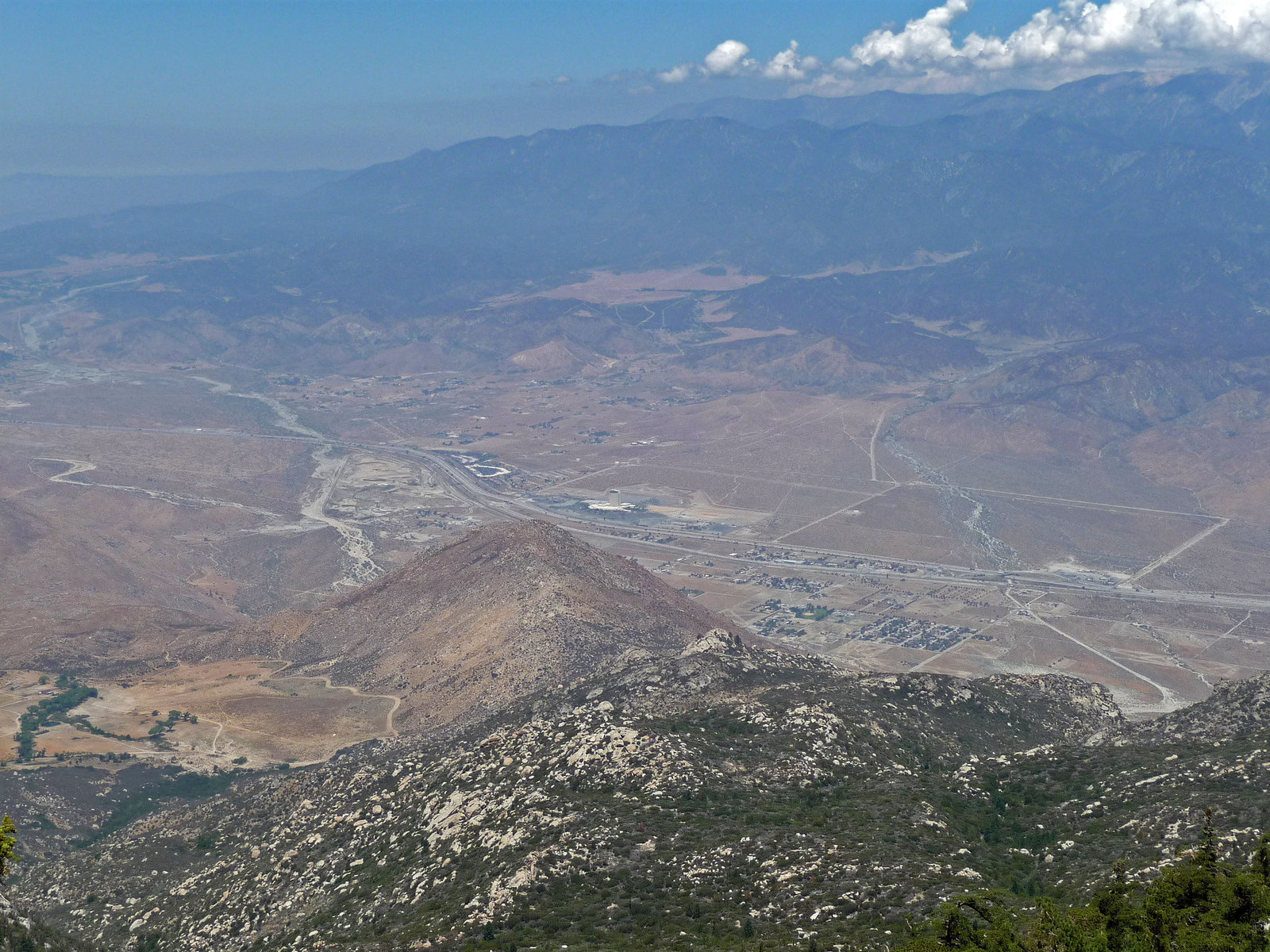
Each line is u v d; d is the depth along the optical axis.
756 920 91.25
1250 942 73.75
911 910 87.38
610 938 90.56
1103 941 77.00
